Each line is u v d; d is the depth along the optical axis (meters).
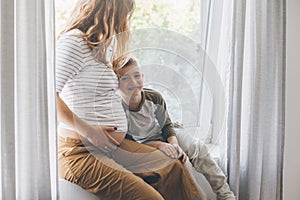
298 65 2.76
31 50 1.91
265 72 2.51
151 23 2.48
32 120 1.92
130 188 2.03
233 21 2.36
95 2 2.05
